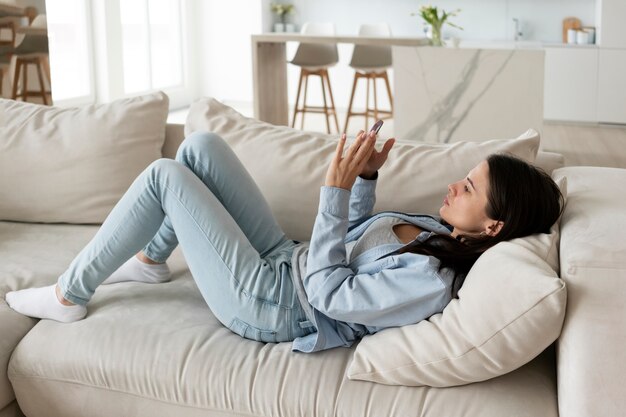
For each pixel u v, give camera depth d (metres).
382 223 1.75
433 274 1.50
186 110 8.48
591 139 6.31
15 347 1.72
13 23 4.06
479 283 1.37
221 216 1.72
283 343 1.64
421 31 8.05
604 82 6.92
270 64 6.04
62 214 2.38
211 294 1.70
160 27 8.36
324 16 8.42
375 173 1.88
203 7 8.78
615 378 1.21
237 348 1.61
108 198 2.37
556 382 1.44
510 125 4.88
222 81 8.95
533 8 7.60
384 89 8.20
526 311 1.29
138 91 7.91
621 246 1.30
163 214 1.76
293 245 1.91
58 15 6.63
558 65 6.99
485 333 1.34
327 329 1.58
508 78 4.81
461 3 7.82
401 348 1.43
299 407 1.47
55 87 6.68
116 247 1.72
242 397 1.51
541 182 1.54
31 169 2.38
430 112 5.02
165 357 1.58
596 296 1.26
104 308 1.77
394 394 1.44
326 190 1.61
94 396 1.64
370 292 1.51
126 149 2.39
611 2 6.73
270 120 6.13
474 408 1.38
